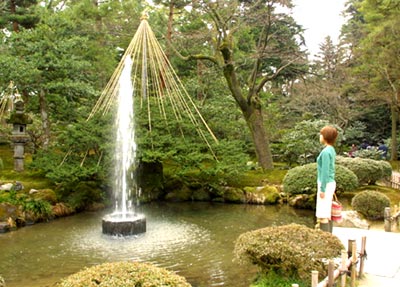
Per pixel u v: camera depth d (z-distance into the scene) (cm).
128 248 725
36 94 1384
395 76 1630
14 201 929
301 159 1489
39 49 1211
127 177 1173
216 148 1215
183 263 642
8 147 1645
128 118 1185
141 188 1232
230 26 1485
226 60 1382
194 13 1564
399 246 573
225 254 688
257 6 1373
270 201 1188
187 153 1158
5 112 1562
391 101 1742
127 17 1766
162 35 1463
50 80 1264
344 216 822
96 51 1559
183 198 1256
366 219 858
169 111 1239
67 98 1404
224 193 1241
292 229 461
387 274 468
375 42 1544
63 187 1077
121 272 313
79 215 1034
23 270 616
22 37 1230
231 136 1533
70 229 875
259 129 1445
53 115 1451
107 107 1188
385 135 2219
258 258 435
